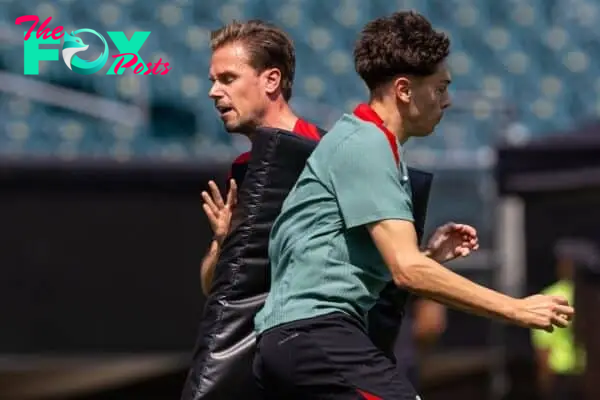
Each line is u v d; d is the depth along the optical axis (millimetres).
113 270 24906
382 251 11984
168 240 25031
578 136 28281
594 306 31359
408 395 12008
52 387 25156
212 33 14508
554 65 46406
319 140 13828
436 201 28812
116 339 24875
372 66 12828
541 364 30688
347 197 12102
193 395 13555
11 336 24672
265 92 14250
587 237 30875
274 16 45781
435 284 11773
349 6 46375
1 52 39031
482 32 46969
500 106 34406
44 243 24766
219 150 38281
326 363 12023
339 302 12195
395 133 12859
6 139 38344
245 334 13625
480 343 29516
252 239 13648
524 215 30938
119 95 39406
